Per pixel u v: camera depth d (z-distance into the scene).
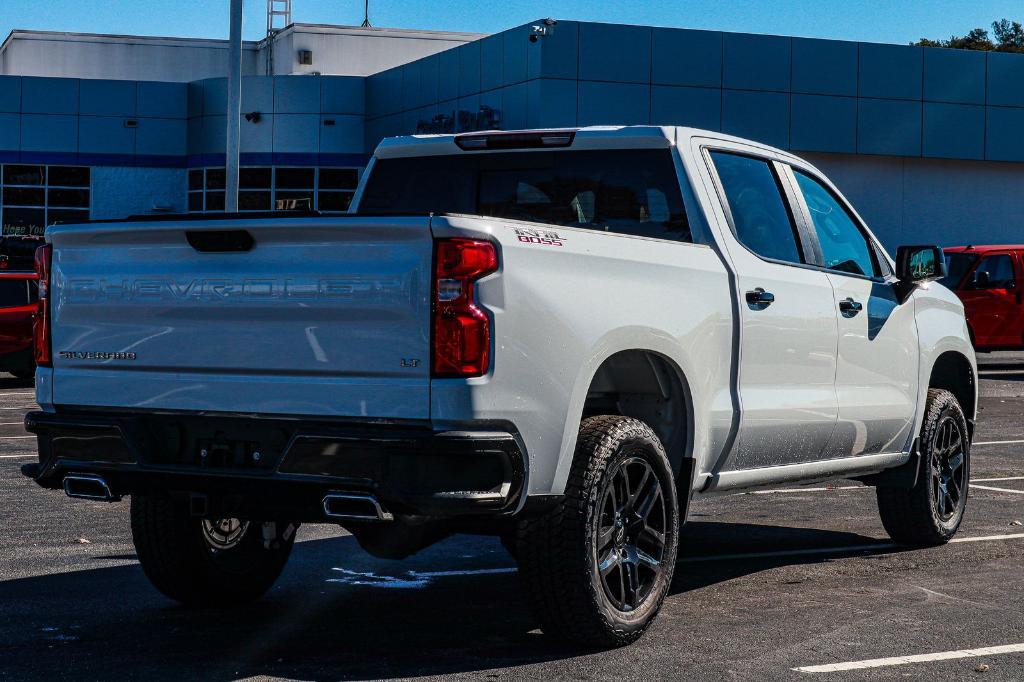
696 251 6.16
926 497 7.98
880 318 7.43
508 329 4.95
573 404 5.21
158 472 5.27
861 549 8.07
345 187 45.03
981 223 40.38
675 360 5.82
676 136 6.52
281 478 4.98
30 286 20.16
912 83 38.44
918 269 7.57
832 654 5.55
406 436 4.79
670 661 5.39
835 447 7.11
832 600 6.61
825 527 8.90
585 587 5.31
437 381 4.85
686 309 5.91
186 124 47.16
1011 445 13.91
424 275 4.87
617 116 35.06
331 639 5.73
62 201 46.38
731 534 8.62
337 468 4.89
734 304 6.26
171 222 5.25
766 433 6.50
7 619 6.07
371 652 5.52
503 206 7.01
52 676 5.13
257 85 45.25
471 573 7.22
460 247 4.86
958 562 7.65
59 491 10.01
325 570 7.30
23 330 19.97
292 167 45.06
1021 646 5.72
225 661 5.36
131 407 5.41
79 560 7.46
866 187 39.16
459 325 4.84
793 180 7.15
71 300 5.55
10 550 7.73
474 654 5.48
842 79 37.66
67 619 6.07
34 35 63.03
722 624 6.07
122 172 46.75
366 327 4.95
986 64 39.16
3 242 21.11
